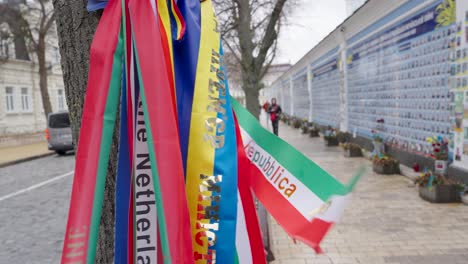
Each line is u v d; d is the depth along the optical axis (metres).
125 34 1.16
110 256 1.46
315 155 11.65
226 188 1.18
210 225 1.17
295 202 1.27
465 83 6.14
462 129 6.23
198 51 1.25
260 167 1.38
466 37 6.12
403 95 8.65
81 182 1.09
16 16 22.47
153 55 1.11
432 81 7.28
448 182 5.95
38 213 6.80
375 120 10.66
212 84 1.24
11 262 4.63
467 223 4.96
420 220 5.15
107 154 1.13
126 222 1.25
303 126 19.95
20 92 27.77
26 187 9.41
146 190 1.22
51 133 16.03
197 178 1.18
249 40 6.82
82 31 1.42
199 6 1.31
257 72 6.94
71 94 1.49
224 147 1.21
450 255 4.00
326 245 4.39
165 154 1.05
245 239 1.27
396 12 8.88
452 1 6.51
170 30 1.22
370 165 9.27
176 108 1.22
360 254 4.11
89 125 1.13
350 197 1.15
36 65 29.41
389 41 9.42
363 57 11.60
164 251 1.01
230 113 1.26
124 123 1.22
